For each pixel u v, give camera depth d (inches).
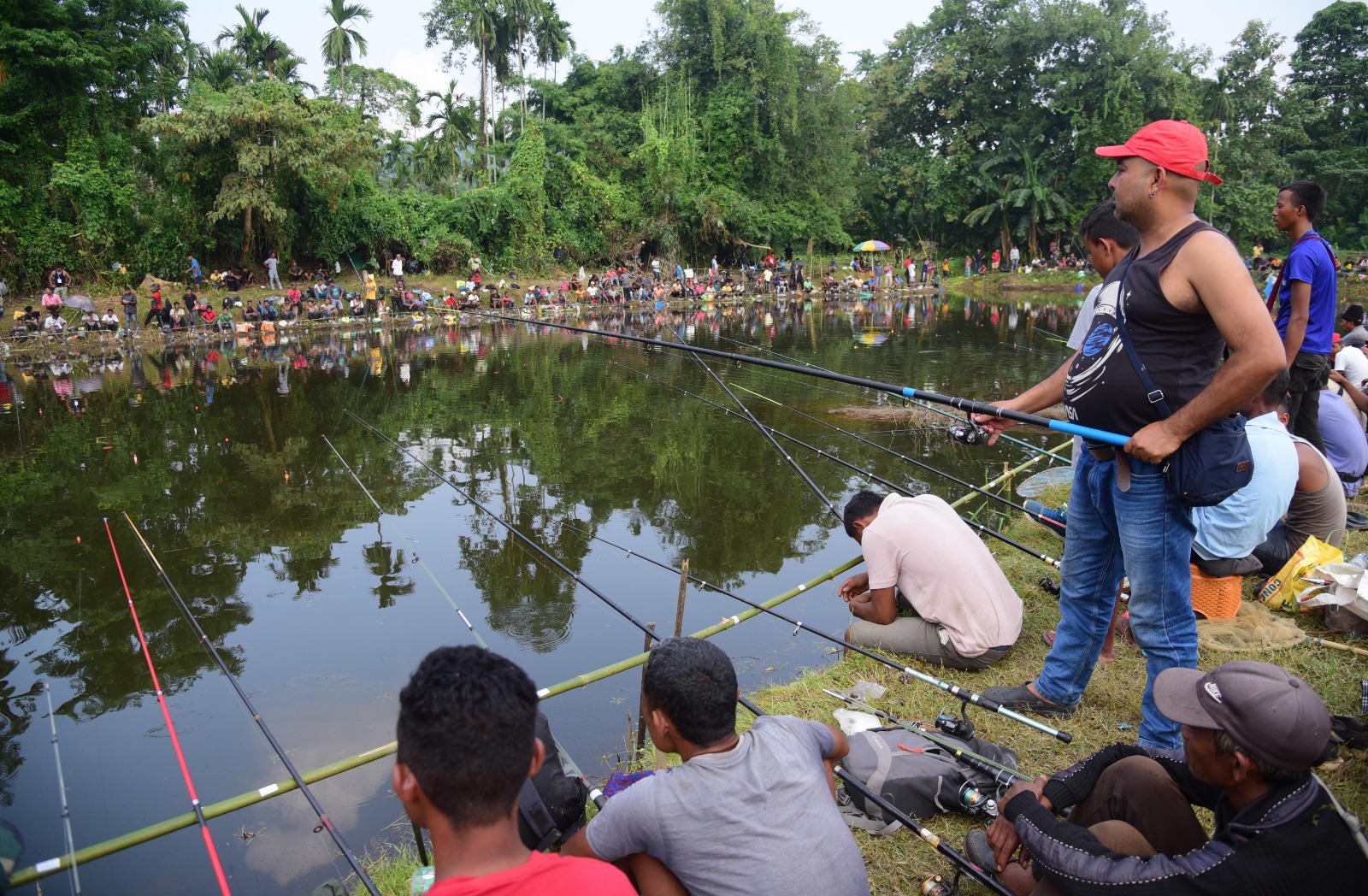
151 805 148.0
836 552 245.6
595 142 1563.7
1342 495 165.0
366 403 498.6
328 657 196.2
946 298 1422.2
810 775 74.7
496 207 1349.7
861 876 73.3
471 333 958.4
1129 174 97.7
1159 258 96.3
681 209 1515.7
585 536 268.4
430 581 237.5
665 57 1657.2
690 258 1581.0
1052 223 1641.2
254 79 1201.4
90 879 129.9
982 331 848.3
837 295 1485.0
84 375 631.2
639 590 225.9
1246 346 89.8
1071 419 109.7
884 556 148.4
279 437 412.8
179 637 208.8
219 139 1010.7
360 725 169.3
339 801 146.0
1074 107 1563.7
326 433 420.8
